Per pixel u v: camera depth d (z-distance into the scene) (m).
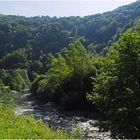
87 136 31.83
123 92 28.16
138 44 28.77
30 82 149.88
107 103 28.91
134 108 27.23
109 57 30.17
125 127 27.31
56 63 79.31
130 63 28.50
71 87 68.00
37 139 14.55
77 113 57.50
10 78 130.38
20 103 75.94
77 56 71.44
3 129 15.82
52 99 77.31
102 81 29.80
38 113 56.81
